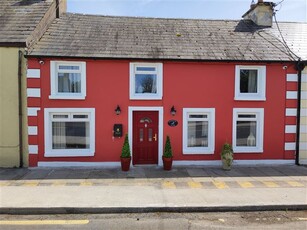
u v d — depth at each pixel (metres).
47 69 9.83
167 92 10.33
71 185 7.90
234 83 10.53
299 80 10.66
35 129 9.82
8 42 9.49
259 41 11.69
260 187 7.88
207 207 6.39
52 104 9.90
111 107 10.16
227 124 10.57
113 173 9.28
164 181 8.42
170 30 12.08
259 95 10.72
